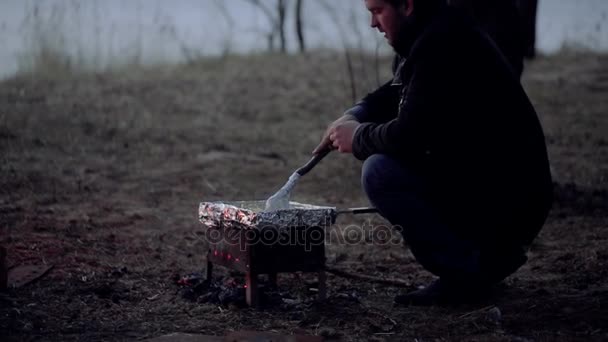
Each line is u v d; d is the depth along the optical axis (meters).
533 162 3.96
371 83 11.59
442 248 4.04
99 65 12.39
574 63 13.38
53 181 7.15
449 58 3.84
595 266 4.86
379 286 4.61
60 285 4.41
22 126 8.95
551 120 9.98
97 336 3.63
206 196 7.20
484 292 4.18
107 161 8.08
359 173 8.10
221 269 4.95
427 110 3.83
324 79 12.04
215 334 3.70
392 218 4.04
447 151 3.92
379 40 11.45
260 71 12.68
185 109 10.44
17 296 4.16
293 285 4.61
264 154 8.78
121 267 4.87
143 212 6.45
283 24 14.80
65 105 10.03
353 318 3.94
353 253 5.49
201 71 12.66
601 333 3.67
